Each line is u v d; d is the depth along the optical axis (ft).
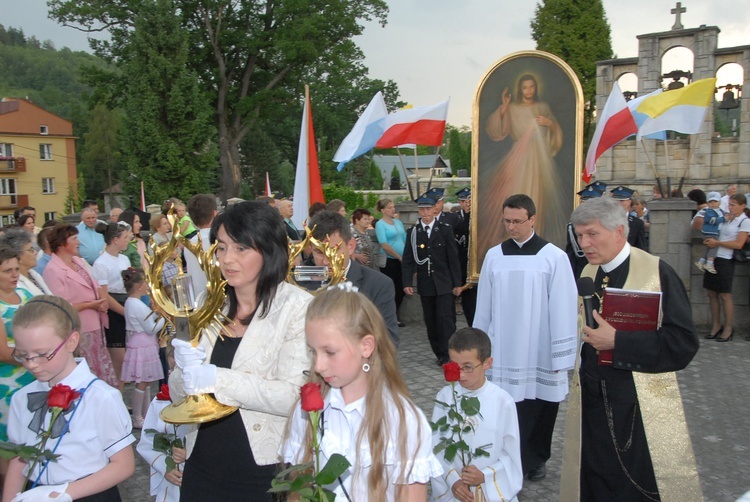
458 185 88.99
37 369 8.22
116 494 9.08
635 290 10.00
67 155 167.73
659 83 60.80
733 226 27.22
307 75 106.93
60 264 17.48
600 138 28.37
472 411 9.76
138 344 18.44
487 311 14.78
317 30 94.17
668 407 10.14
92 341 17.88
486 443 11.17
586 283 10.11
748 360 24.97
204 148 93.30
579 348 10.73
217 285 7.28
